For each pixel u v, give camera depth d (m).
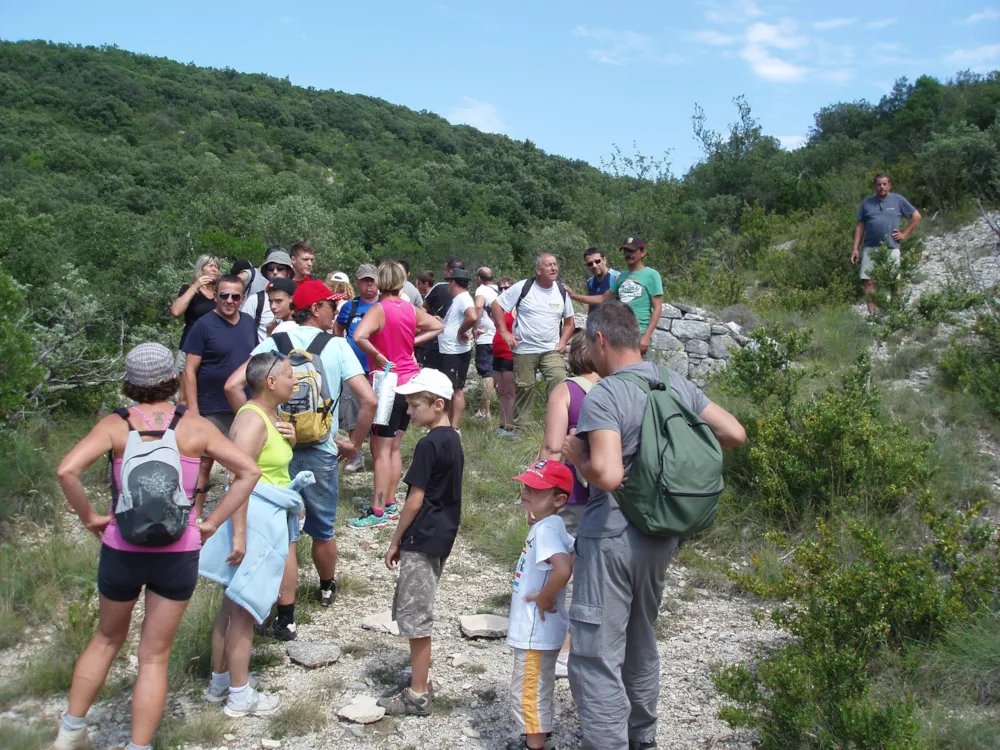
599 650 2.97
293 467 4.55
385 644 4.38
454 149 104.38
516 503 6.55
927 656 3.86
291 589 4.31
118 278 15.92
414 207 40.56
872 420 6.27
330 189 46.69
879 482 5.88
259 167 55.22
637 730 3.30
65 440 6.88
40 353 7.42
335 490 4.70
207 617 4.17
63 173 47.59
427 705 3.67
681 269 17.06
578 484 3.89
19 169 46.16
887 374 8.93
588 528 3.04
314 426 4.43
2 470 5.50
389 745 3.44
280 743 3.42
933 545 4.62
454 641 4.45
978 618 4.05
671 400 2.97
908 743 2.95
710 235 19.12
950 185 15.08
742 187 21.42
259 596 3.62
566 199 46.28
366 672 4.06
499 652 4.34
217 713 3.60
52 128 62.00
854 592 3.84
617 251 19.25
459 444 3.76
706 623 4.74
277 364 3.92
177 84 88.50
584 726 3.00
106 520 3.18
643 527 2.88
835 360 9.53
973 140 15.23
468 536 6.09
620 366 3.18
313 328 5.00
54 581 4.65
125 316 14.47
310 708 3.60
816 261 13.01
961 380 8.15
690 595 5.11
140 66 98.06
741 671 3.44
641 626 3.18
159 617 3.13
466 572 5.44
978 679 3.72
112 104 74.19
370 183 46.62
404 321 6.17
